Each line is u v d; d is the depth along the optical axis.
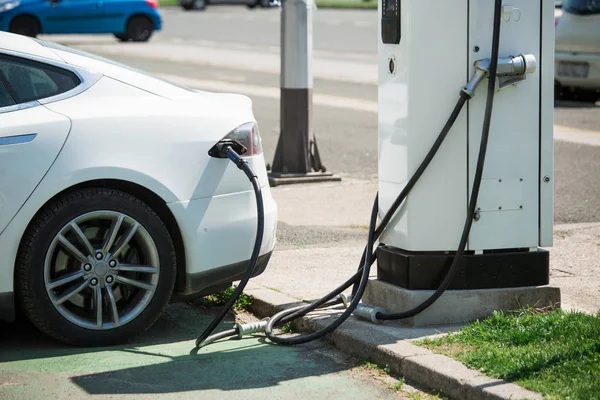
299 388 5.20
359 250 8.31
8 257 5.61
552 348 5.20
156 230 5.89
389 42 5.93
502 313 5.80
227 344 5.99
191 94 6.27
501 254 6.00
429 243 5.95
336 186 11.40
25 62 5.88
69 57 6.03
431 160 5.86
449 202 5.92
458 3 5.77
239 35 34.81
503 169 5.96
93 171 5.74
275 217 6.38
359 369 5.49
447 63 5.81
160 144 5.91
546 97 5.99
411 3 5.78
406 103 5.88
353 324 5.98
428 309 5.93
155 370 5.49
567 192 10.87
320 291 6.90
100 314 5.84
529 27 5.90
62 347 5.90
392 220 6.11
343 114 16.98
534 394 4.62
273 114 16.83
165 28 38.16
